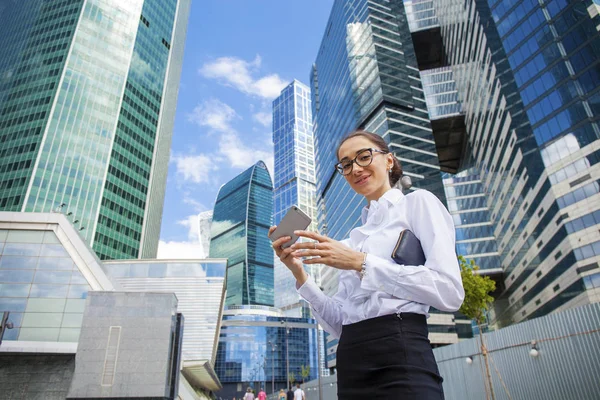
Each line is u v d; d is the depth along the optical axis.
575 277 42.75
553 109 46.22
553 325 11.53
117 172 79.88
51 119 73.19
